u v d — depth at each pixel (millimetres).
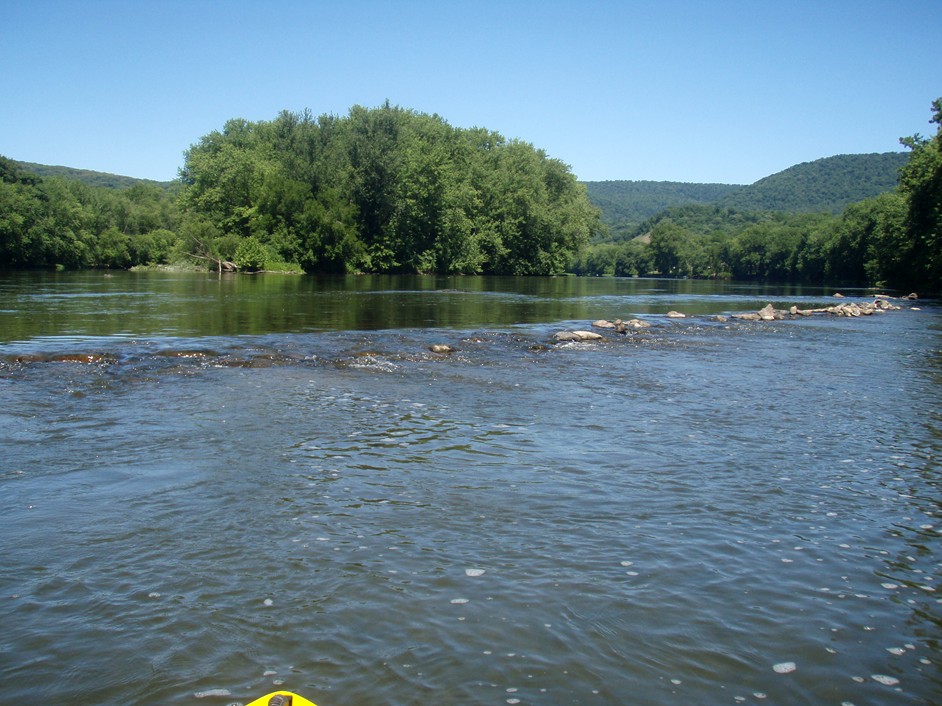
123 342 15164
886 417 10477
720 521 6199
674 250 152500
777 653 4211
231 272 60156
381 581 4879
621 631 4367
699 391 12227
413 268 71938
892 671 4074
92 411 9445
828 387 12906
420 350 15734
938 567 5422
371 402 10570
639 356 16406
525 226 80250
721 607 4703
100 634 4172
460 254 74250
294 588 4754
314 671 3867
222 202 66062
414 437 8648
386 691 3713
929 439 9211
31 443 7875
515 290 46031
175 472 7031
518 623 4406
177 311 23125
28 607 4441
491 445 8383
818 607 4762
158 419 9102
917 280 57500
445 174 70125
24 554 5152
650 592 4863
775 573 5230
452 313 26281
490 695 3709
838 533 6027
